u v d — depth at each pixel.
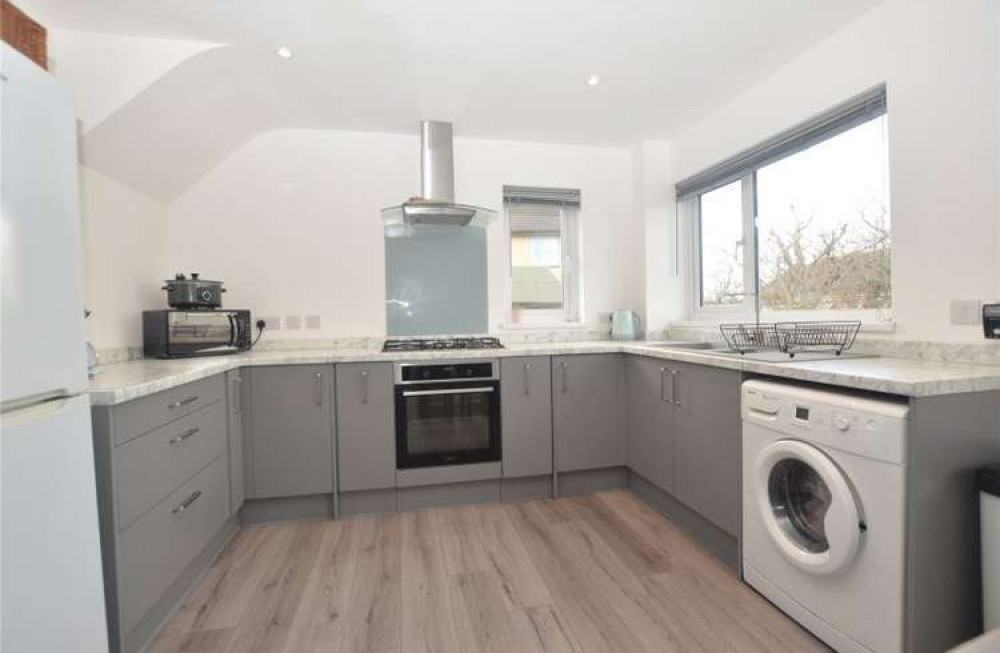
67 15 1.86
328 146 3.01
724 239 3.00
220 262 2.87
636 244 3.43
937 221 1.70
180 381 1.66
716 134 2.86
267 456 2.38
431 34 2.04
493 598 1.73
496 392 2.64
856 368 1.51
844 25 2.03
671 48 2.18
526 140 3.28
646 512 2.51
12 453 0.92
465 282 3.21
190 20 1.91
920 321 1.76
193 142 2.54
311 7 1.84
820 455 1.41
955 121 1.63
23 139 0.97
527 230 3.42
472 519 2.44
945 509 1.26
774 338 2.32
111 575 1.31
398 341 3.03
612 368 2.79
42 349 1.02
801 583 1.52
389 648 1.48
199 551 1.85
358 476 2.48
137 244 2.48
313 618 1.63
